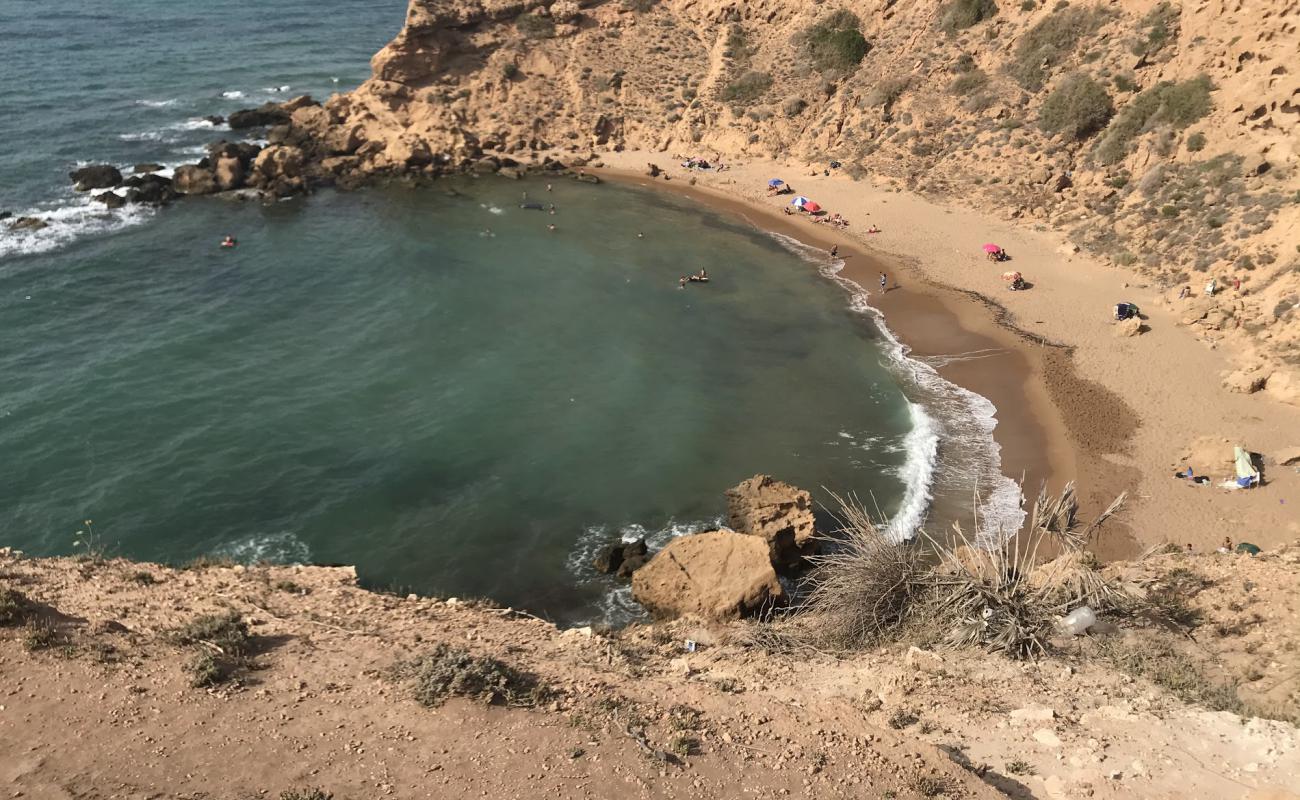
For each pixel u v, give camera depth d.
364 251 71.44
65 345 53.69
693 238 77.25
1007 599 23.30
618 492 42.44
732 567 34.09
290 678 17.62
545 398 50.59
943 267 69.31
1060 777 17.05
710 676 21.41
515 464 44.28
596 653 22.27
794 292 67.06
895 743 17.09
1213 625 23.22
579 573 36.94
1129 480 43.56
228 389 49.72
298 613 22.67
